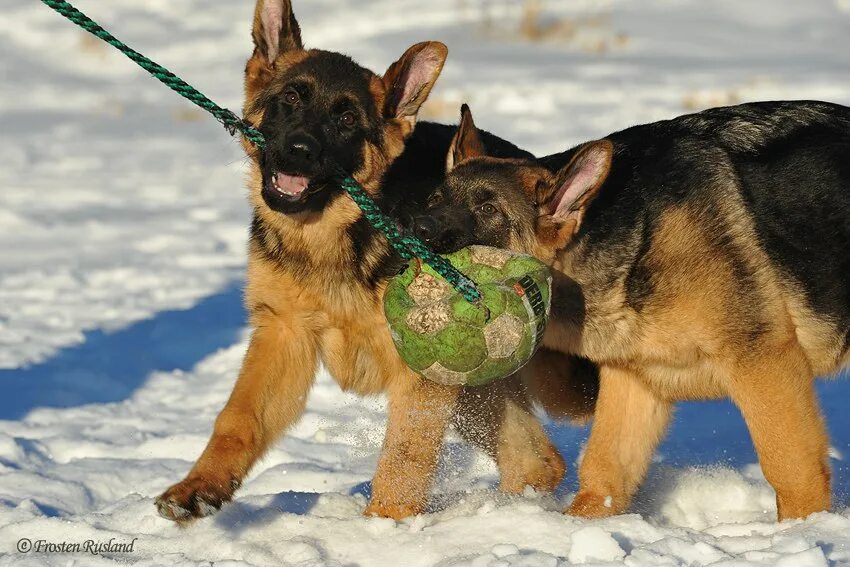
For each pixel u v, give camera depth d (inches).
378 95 277.0
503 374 231.0
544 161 279.4
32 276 517.3
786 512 256.7
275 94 272.8
